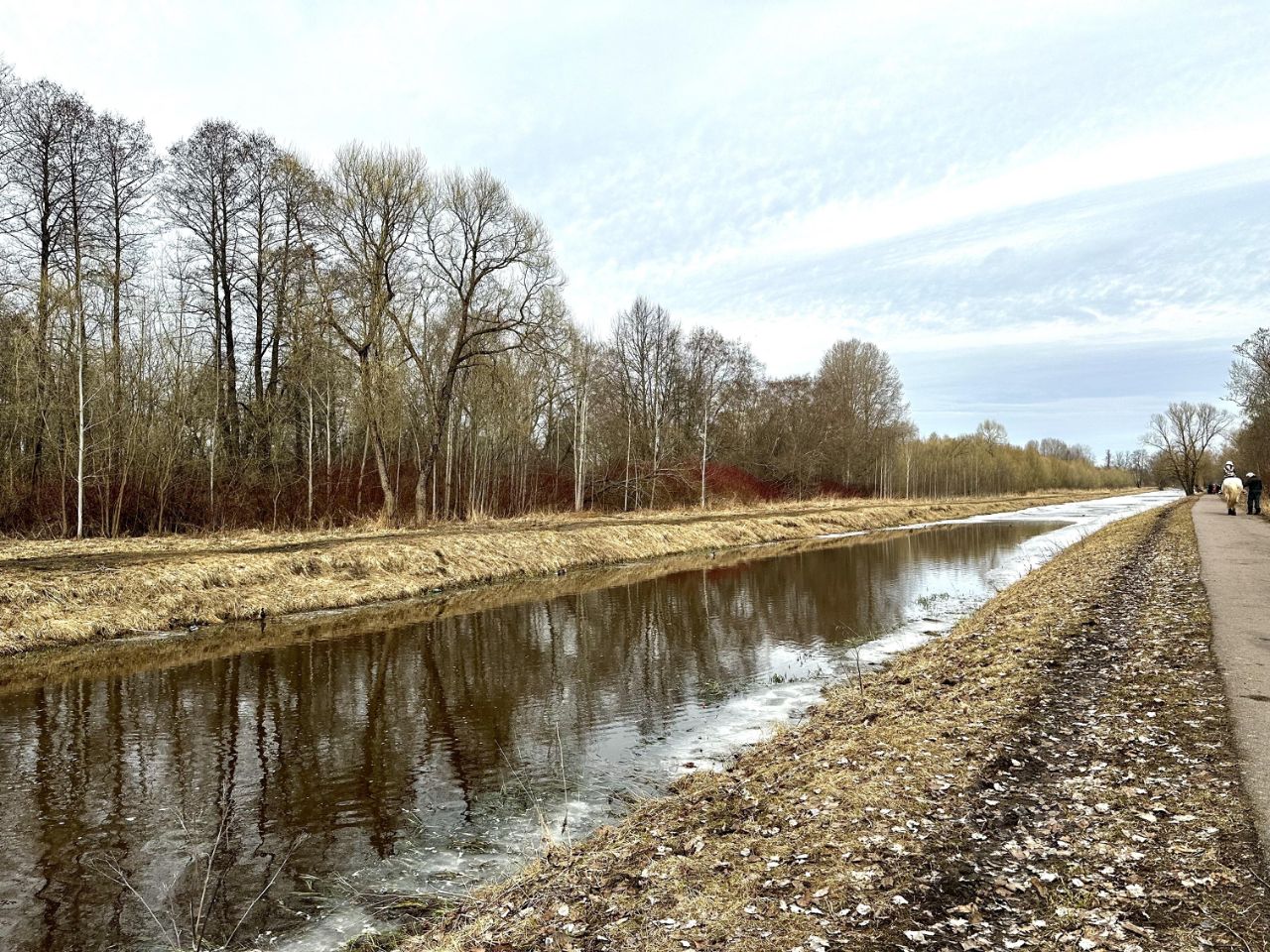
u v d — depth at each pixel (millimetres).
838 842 5609
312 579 19766
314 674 13281
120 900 6227
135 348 25000
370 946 5527
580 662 14148
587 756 9453
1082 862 4941
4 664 13547
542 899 5488
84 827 7539
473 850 7078
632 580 24938
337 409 33375
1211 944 3920
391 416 29922
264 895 6301
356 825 7605
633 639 16156
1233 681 8047
